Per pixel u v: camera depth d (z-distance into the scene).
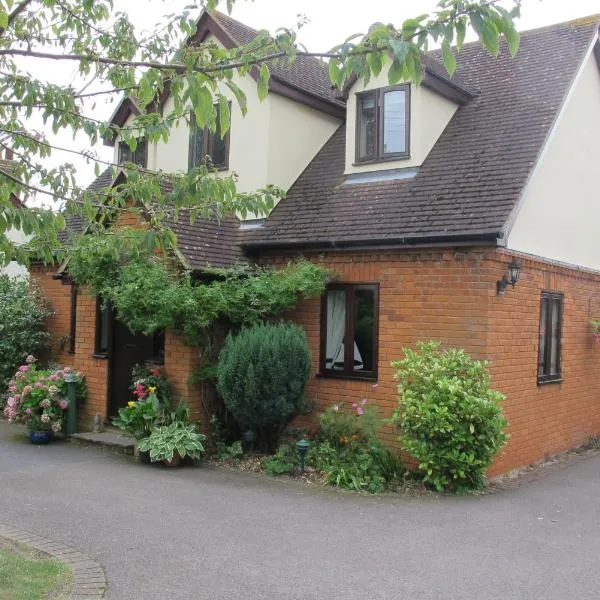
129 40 5.50
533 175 9.91
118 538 6.38
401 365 8.76
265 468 9.15
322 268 10.23
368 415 9.31
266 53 4.73
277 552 6.13
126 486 8.28
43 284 14.32
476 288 9.00
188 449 9.28
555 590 5.42
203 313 9.48
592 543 6.61
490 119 11.29
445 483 8.38
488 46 3.75
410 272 9.59
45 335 13.75
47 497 7.71
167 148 13.27
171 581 5.40
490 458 8.41
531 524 7.20
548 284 10.57
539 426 10.42
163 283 9.48
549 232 10.59
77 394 11.51
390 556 6.10
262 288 9.79
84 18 5.57
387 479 8.68
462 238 8.87
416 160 10.94
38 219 4.58
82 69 5.32
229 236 11.37
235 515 7.23
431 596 5.24
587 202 12.00
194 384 10.12
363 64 4.14
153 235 4.82
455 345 9.14
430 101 11.23
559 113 10.76
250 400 9.12
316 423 10.44
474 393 8.29
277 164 12.17
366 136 11.69
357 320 10.27
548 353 10.76
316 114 13.12
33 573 5.36
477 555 6.18
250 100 12.14
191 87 4.23
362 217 10.39
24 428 11.95
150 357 11.12
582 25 12.59
